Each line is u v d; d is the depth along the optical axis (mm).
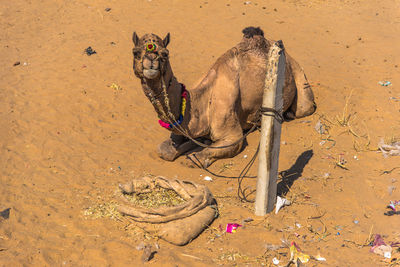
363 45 12492
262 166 5875
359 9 15625
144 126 9070
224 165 7641
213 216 6121
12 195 6758
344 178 6965
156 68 6090
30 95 10109
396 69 10812
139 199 6391
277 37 13242
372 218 6047
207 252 5527
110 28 13984
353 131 8211
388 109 8906
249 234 5793
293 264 5258
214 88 7676
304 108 8820
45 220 6180
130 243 5703
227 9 15641
